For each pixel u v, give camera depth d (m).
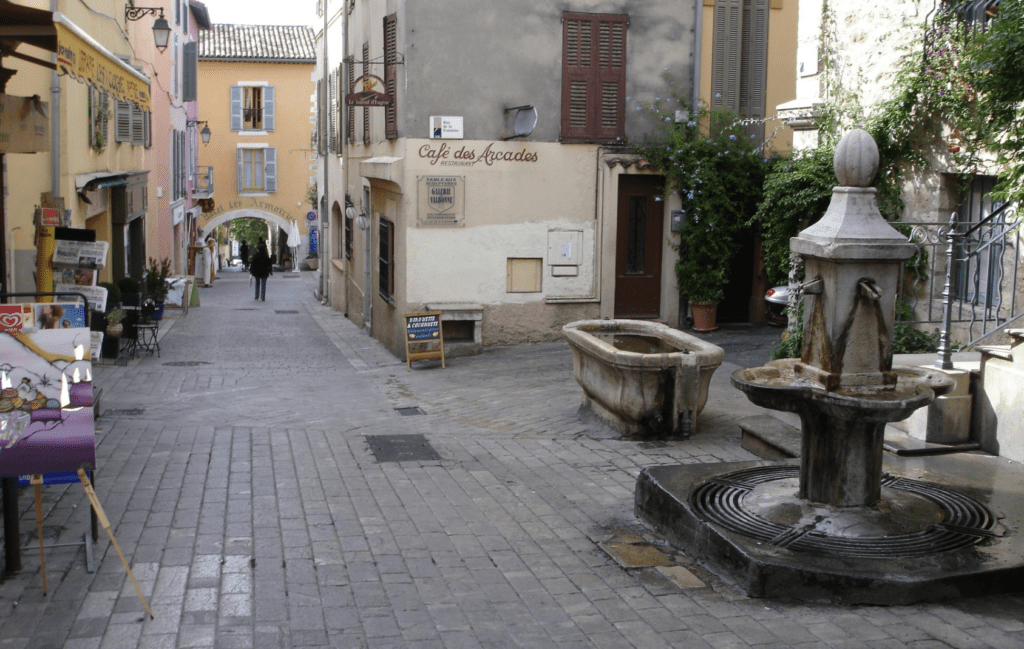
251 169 46.75
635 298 16.22
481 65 15.09
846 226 5.39
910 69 10.24
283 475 7.73
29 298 12.59
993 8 9.53
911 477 6.50
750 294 16.67
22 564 5.49
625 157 15.71
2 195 11.32
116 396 11.98
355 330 21.31
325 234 30.34
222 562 5.67
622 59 15.58
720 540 5.43
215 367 15.23
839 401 5.30
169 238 30.36
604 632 4.70
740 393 10.96
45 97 13.39
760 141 16.28
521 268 15.61
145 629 4.68
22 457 5.08
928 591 4.89
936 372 5.98
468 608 5.03
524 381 12.83
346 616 4.91
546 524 6.52
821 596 4.99
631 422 9.06
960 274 10.03
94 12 15.52
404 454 8.58
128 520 6.42
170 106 30.44
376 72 17.20
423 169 15.06
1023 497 6.09
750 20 16.14
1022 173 7.67
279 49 46.19
